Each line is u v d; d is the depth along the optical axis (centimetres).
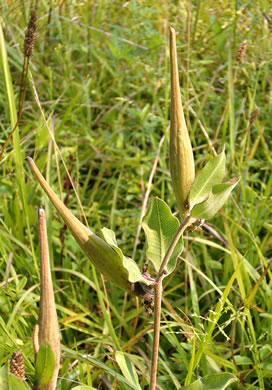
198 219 30
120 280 30
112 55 92
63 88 88
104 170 77
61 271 62
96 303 60
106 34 92
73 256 63
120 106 85
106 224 71
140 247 68
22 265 60
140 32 93
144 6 94
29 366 46
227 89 84
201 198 30
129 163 75
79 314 55
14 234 62
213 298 59
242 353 52
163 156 73
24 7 90
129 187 73
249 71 85
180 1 91
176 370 53
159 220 31
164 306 60
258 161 74
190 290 61
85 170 80
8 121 81
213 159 29
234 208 66
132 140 80
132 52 88
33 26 55
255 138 81
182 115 29
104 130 86
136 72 92
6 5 91
